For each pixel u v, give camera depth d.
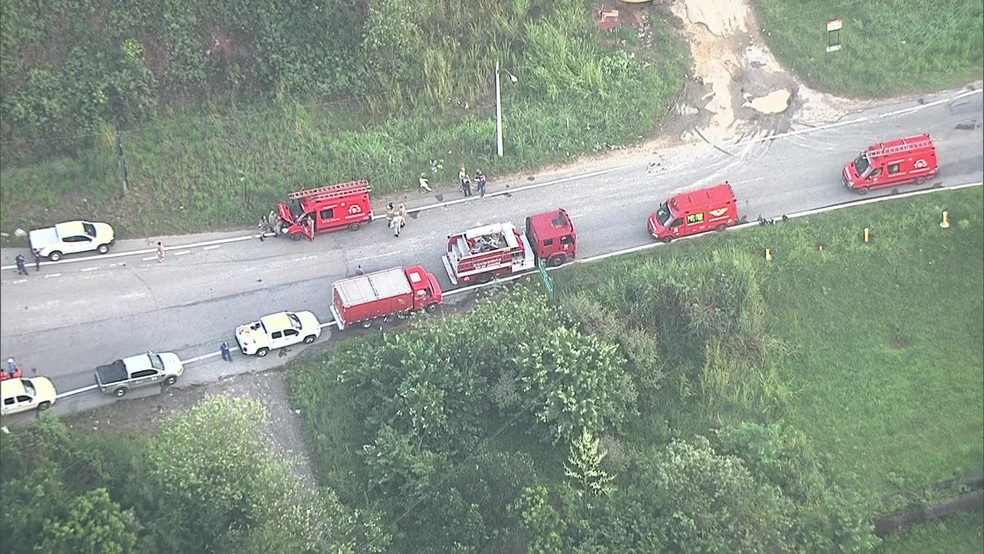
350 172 68.75
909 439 60.44
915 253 65.62
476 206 68.19
